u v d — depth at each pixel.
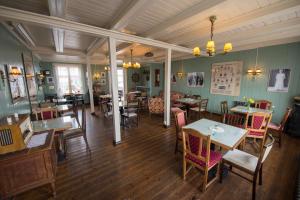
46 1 2.08
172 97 6.51
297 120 3.56
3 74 2.31
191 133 1.86
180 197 1.84
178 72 7.10
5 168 1.57
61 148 2.97
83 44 4.52
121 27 2.77
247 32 3.40
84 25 2.60
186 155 2.06
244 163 1.84
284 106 4.21
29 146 1.79
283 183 2.06
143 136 3.76
